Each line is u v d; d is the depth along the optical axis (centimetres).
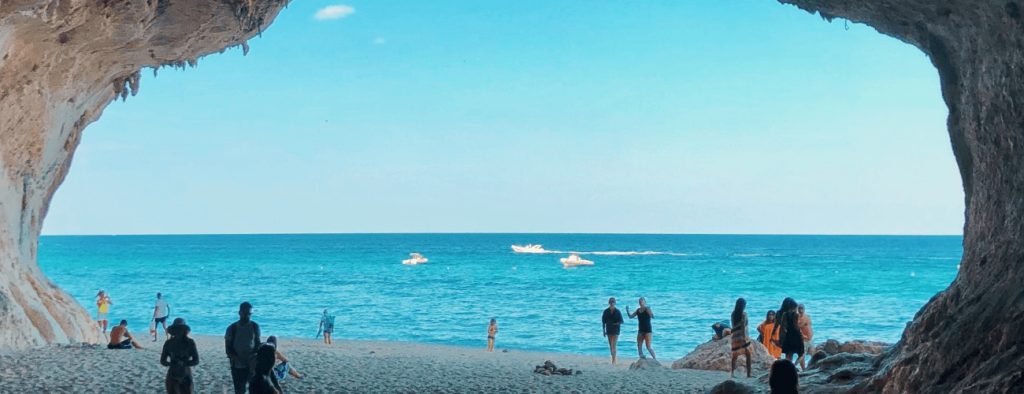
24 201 1788
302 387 1183
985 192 909
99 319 2323
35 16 1134
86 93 1689
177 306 4475
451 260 11744
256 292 5659
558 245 19900
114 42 1385
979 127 924
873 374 946
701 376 1480
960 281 892
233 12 1307
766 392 991
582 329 3384
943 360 761
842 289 6050
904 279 7306
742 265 10075
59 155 1853
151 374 1248
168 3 1257
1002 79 840
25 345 1563
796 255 13675
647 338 1812
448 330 3378
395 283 6712
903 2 941
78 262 11019
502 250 16325
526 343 2933
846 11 1062
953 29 929
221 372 1298
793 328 1259
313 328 3462
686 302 4834
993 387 641
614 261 11269
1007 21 795
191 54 1529
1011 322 684
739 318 1382
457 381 1327
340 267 9612
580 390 1236
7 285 1666
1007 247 797
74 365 1330
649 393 1198
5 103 1439
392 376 1370
